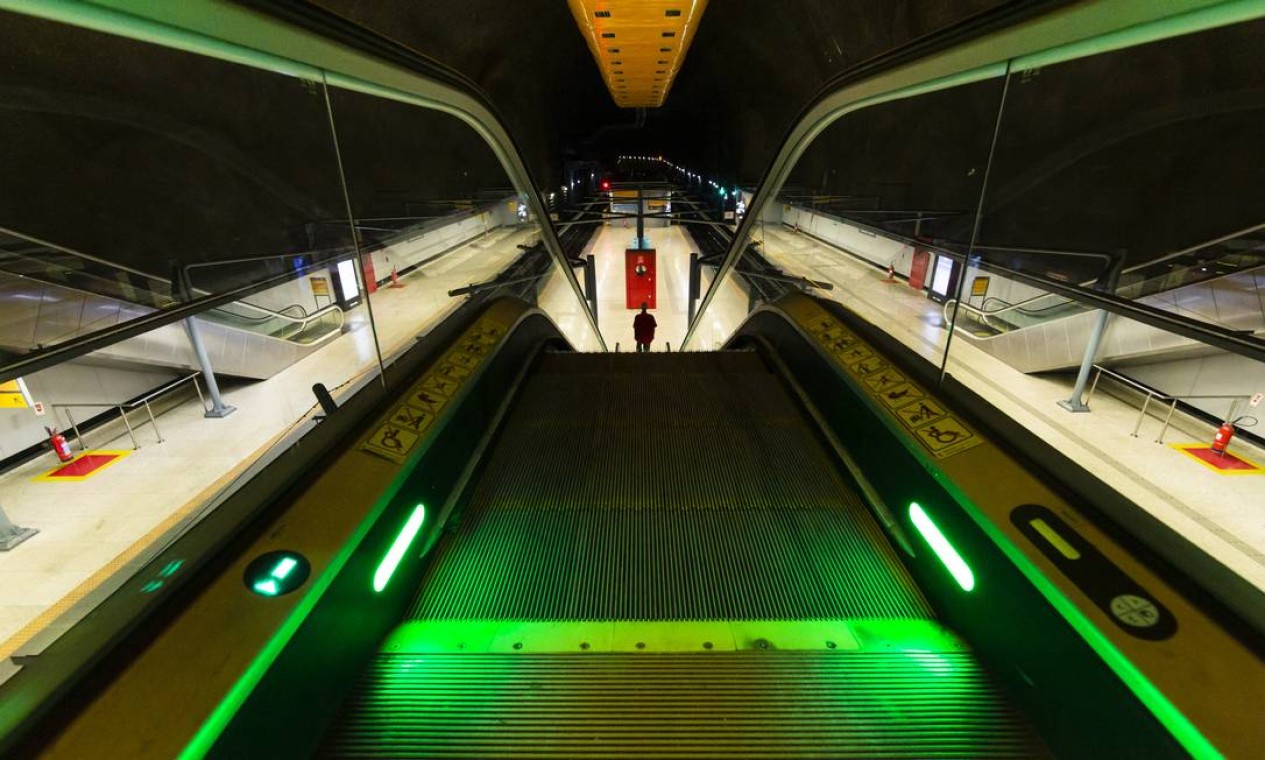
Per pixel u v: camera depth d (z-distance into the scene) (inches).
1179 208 262.4
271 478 54.1
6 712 30.7
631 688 47.2
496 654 51.7
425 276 491.2
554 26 667.4
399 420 71.1
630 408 115.0
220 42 45.7
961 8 334.3
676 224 957.8
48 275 217.9
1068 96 304.5
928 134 472.4
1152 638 37.2
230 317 297.3
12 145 230.8
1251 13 35.0
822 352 107.7
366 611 51.8
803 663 50.0
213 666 35.0
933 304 398.0
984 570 51.1
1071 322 248.8
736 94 924.0
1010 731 44.0
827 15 474.9
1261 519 163.8
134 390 254.2
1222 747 31.0
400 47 76.0
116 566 156.3
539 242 682.8
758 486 84.9
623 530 74.1
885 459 75.6
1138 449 201.0
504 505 80.2
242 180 345.7
